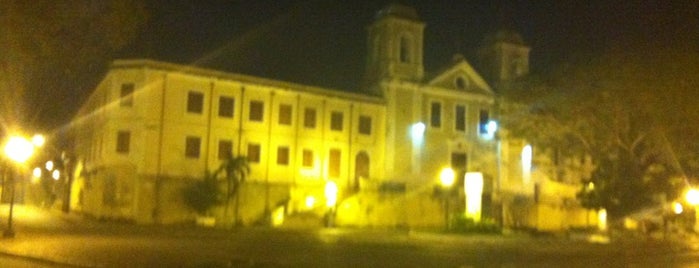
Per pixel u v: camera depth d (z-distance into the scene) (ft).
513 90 154.81
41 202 205.26
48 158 199.00
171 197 146.72
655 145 126.11
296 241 100.78
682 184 133.59
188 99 151.23
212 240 97.60
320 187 163.73
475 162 182.29
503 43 195.21
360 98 171.32
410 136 175.11
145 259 63.36
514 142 185.78
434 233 126.21
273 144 159.74
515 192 184.44
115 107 147.54
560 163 181.16
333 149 167.22
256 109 158.92
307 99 165.27
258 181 156.56
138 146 145.59
